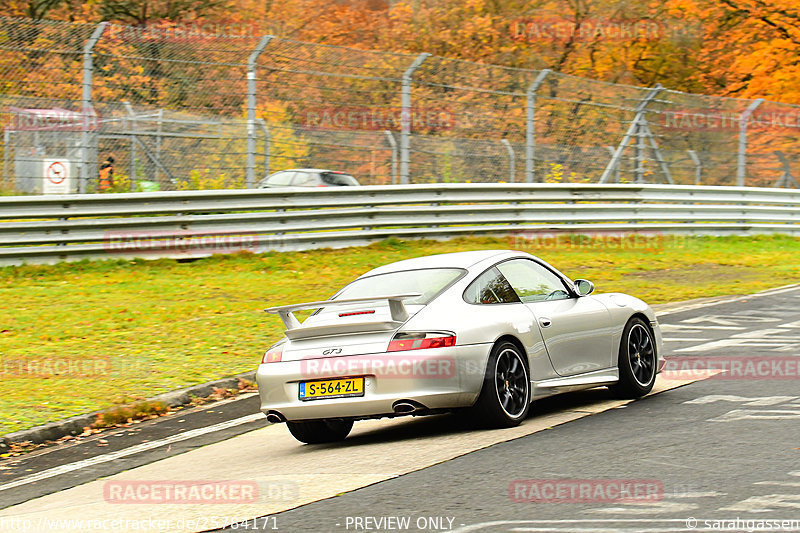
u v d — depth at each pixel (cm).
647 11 9444
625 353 2033
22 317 3247
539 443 1606
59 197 4066
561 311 1930
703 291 3856
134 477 1728
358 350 1706
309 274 4112
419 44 9494
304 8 9338
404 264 1978
